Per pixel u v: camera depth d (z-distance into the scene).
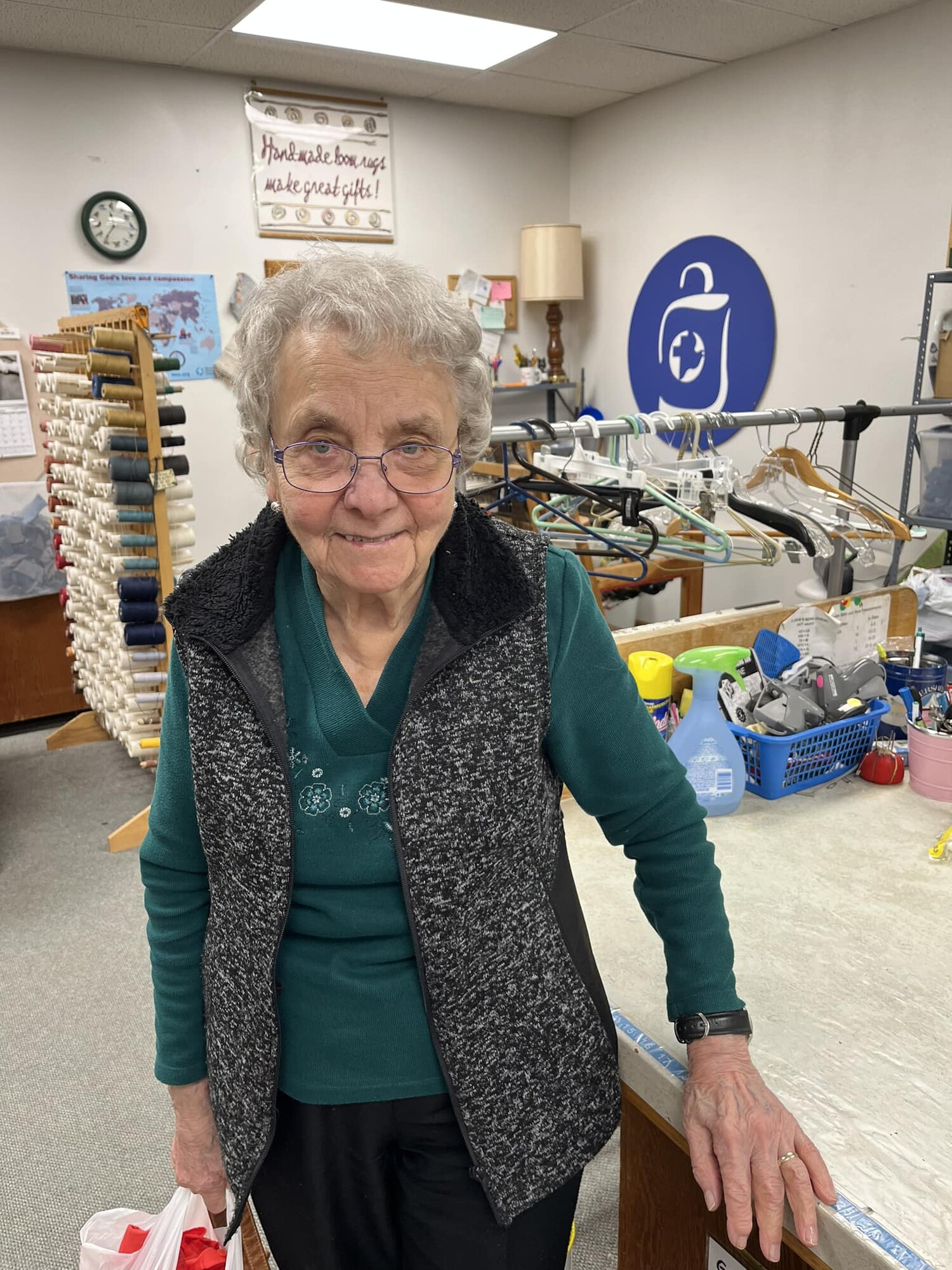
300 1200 0.84
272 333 0.67
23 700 3.96
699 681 1.33
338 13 3.23
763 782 1.38
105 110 3.67
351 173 4.27
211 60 3.69
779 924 1.05
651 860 0.82
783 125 3.79
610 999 0.92
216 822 0.75
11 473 3.72
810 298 3.84
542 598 0.75
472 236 4.72
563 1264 0.88
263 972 0.76
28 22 3.19
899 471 3.62
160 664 2.89
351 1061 0.78
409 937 0.76
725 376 4.29
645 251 4.60
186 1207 1.09
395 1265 0.89
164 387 2.77
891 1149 0.73
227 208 4.02
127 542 2.75
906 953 0.99
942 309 3.37
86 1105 1.89
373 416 0.65
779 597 4.15
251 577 0.75
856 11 3.31
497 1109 0.77
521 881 0.77
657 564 3.01
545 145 4.84
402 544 0.68
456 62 3.80
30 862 2.87
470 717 0.72
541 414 5.16
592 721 0.77
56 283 3.70
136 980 2.30
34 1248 1.56
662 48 3.70
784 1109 0.74
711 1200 0.72
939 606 2.65
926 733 1.36
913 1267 0.63
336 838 0.73
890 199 3.47
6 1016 2.17
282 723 0.73
